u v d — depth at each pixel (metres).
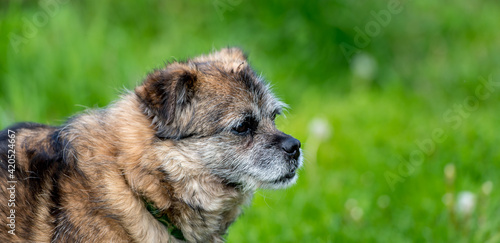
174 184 5.08
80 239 4.85
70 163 5.00
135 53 9.80
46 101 8.82
